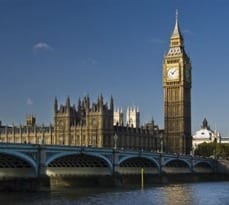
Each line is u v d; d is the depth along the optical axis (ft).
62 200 364.99
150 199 383.86
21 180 427.33
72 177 503.61
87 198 383.04
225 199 393.09
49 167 490.49
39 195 395.55
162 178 626.64
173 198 395.14
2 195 391.65
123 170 576.61
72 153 460.55
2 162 424.87
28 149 414.82
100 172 526.98
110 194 418.51
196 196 415.64
